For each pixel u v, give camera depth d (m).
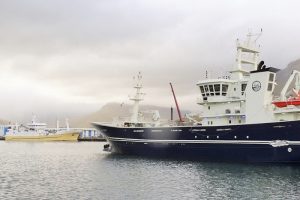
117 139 65.00
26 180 41.09
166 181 39.28
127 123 66.69
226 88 56.38
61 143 161.00
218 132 52.41
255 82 51.31
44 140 180.25
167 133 57.88
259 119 50.53
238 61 58.81
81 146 128.75
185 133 55.78
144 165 52.69
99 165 54.50
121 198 31.23
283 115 49.38
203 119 57.84
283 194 32.41
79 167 53.72
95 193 33.28
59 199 30.92
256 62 60.69
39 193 33.41
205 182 38.38
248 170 45.69
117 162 57.06
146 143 60.50
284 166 48.16
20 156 76.75
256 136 49.25
